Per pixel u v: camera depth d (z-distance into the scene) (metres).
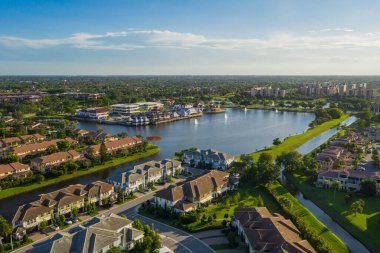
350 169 173.38
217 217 123.88
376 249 105.75
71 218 122.31
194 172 178.00
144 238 99.50
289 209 127.00
